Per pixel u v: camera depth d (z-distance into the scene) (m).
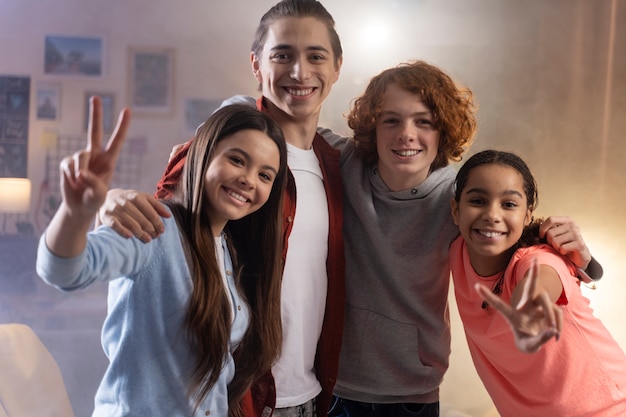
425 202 1.73
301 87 1.67
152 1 4.33
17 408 1.82
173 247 1.30
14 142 4.33
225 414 1.39
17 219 4.25
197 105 4.38
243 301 1.44
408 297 1.76
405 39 4.00
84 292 4.04
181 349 1.30
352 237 1.80
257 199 1.39
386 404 1.85
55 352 3.88
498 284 1.57
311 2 1.72
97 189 1.01
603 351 1.50
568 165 3.84
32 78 4.33
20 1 4.29
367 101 1.73
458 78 3.94
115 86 4.35
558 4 3.84
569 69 3.85
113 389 1.29
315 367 1.73
